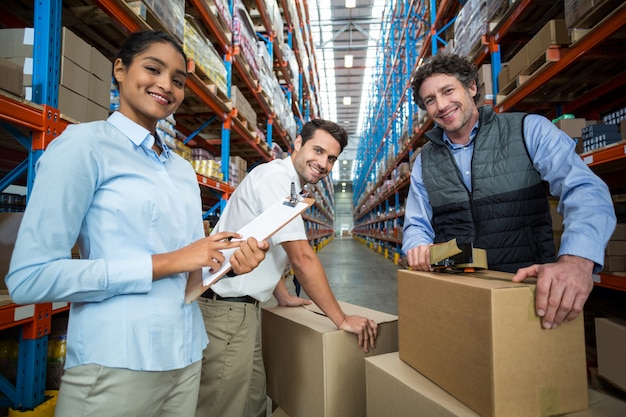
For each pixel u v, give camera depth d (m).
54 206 0.67
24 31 1.49
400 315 1.10
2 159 2.49
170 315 0.81
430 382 0.93
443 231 1.51
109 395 0.73
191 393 0.92
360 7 14.05
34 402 1.42
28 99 1.47
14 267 0.65
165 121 2.60
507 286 0.75
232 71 4.21
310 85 11.07
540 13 2.94
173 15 2.33
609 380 1.34
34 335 1.41
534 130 1.28
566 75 2.93
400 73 9.17
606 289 2.99
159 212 0.82
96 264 0.69
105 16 1.99
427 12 5.90
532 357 0.74
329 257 11.13
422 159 1.58
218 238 0.80
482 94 3.26
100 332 0.73
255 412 1.53
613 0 1.88
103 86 1.87
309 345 1.28
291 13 6.71
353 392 1.25
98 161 0.75
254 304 1.34
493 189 1.33
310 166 1.45
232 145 5.29
